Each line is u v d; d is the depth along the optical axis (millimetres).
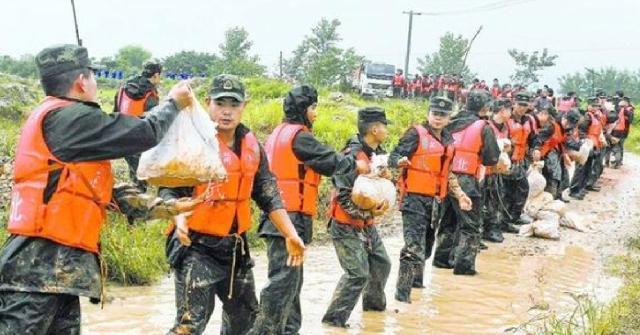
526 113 12555
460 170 8656
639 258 10195
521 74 69812
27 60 49531
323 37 55531
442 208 8734
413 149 7297
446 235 9070
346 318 6473
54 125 3574
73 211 3623
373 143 6402
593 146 16219
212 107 4617
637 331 6379
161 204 3984
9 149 11773
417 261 7391
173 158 3916
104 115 3629
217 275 4602
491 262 9703
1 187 9711
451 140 7508
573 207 14664
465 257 8805
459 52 67062
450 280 8578
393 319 6832
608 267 9656
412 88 35094
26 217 3570
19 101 17797
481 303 7633
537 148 12531
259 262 8914
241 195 4613
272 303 5406
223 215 4543
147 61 9695
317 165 5551
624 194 16656
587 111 16234
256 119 17484
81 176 3635
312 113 5781
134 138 3637
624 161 22844
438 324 6797
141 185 8703
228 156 4547
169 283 7770
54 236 3576
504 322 6988
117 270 7625
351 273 6340
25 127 3668
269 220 5449
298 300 5871
